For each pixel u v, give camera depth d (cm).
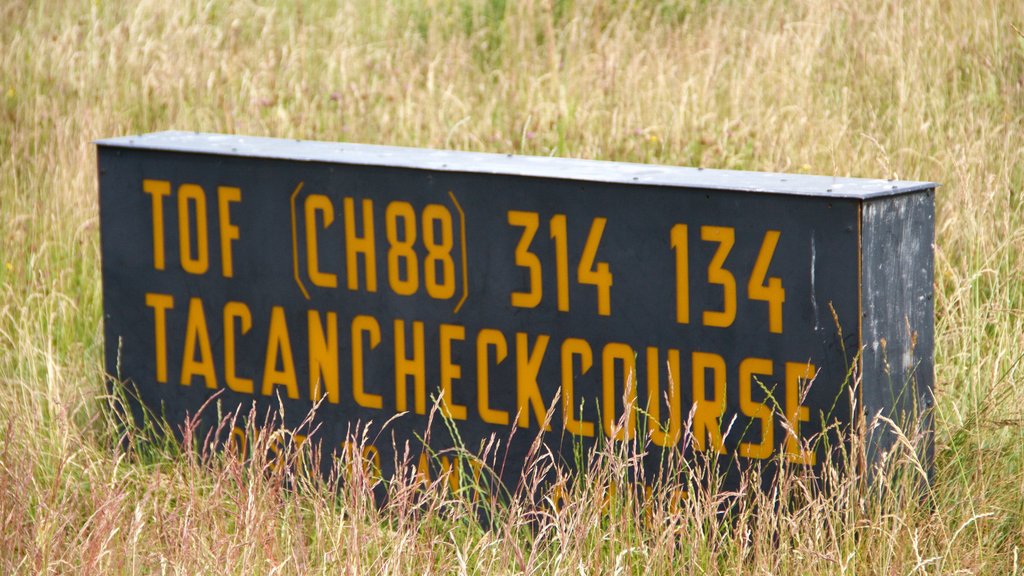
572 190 493
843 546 445
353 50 1105
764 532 446
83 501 543
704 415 481
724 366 474
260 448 532
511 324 516
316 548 498
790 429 444
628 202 483
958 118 828
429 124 947
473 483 529
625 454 471
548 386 511
